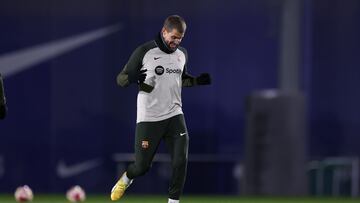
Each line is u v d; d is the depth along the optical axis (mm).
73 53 51219
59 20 51062
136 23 51406
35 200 40125
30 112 50781
